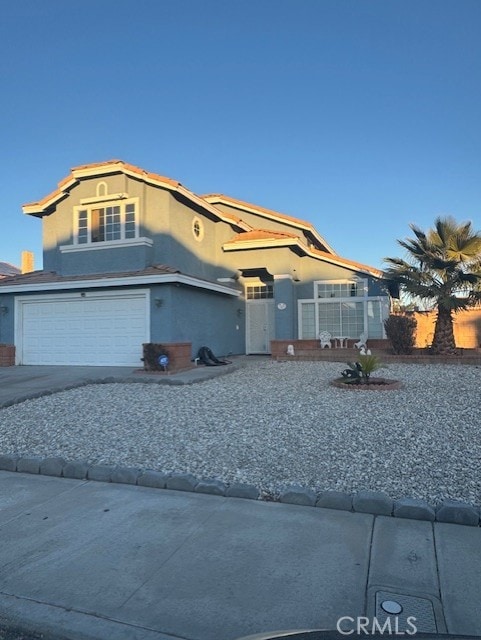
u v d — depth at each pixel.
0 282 16.95
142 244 15.86
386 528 4.38
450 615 3.13
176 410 8.63
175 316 15.27
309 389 10.43
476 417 7.64
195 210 17.97
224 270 19.36
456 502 4.71
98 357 15.79
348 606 3.24
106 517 4.74
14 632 3.20
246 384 11.38
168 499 5.18
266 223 22.02
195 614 3.21
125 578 3.65
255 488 5.20
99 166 16.16
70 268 16.88
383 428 7.13
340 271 19.48
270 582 3.55
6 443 7.15
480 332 20.16
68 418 8.29
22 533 4.43
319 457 6.04
